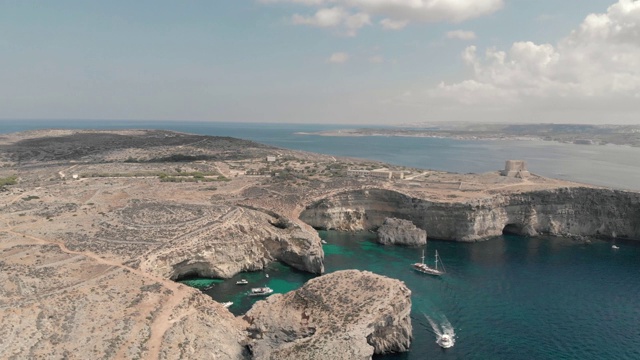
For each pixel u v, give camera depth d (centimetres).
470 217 15750
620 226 16388
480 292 11094
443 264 13262
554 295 10956
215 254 11844
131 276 8675
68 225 11338
